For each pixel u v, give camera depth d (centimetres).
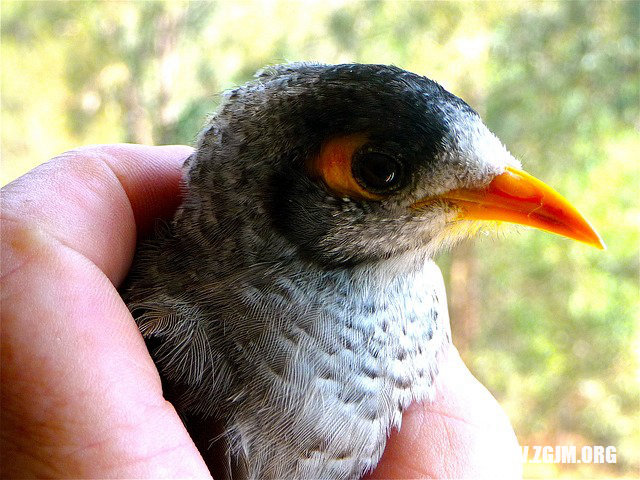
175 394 8
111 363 7
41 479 7
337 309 9
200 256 9
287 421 8
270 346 8
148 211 10
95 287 7
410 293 10
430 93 9
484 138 9
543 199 9
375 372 9
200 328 8
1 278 7
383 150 8
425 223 9
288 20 34
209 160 9
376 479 10
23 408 7
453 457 10
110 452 7
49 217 8
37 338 7
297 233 9
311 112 8
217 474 8
